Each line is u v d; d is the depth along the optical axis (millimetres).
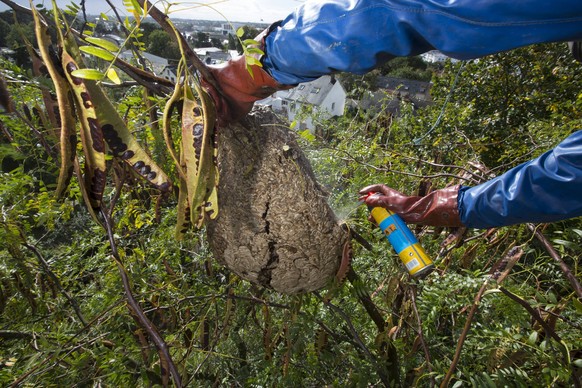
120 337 1967
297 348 1904
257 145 1447
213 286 2303
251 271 1559
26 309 2260
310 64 1007
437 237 2371
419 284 2025
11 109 1053
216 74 1150
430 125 6086
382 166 3072
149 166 1065
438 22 889
